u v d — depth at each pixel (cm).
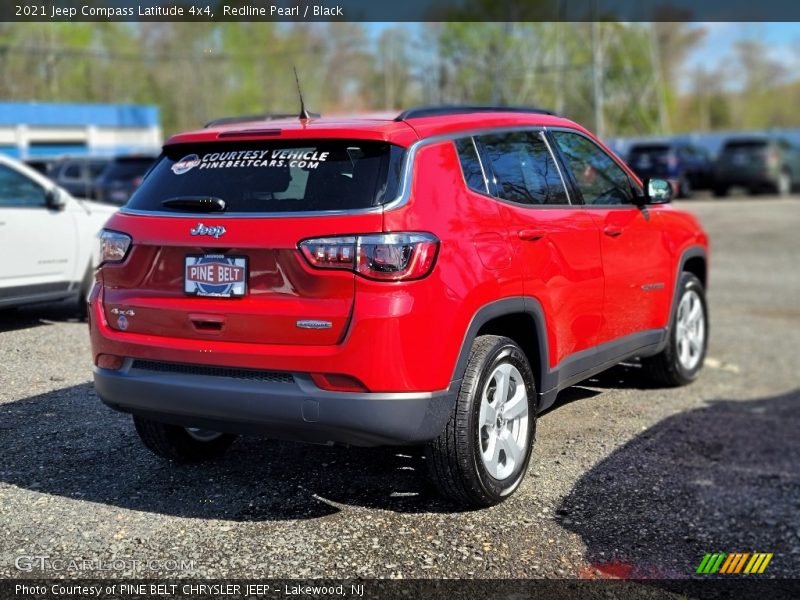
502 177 443
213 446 478
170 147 424
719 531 476
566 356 478
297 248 367
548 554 396
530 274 437
